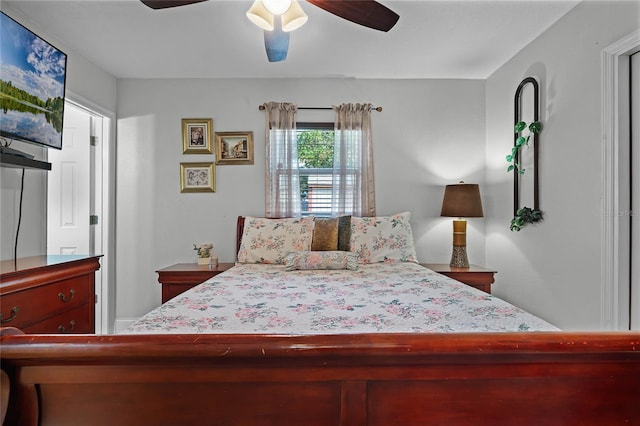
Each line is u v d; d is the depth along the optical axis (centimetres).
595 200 197
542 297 243
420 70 302
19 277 150
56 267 171
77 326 189
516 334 71
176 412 72
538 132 245
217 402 72
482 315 131
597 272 196
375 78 320
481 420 72
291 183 312
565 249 221
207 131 319
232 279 206
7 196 204
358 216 313
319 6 165
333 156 320
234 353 67
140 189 317
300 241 278
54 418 71
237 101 319
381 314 133
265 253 275
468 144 324
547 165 238
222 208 320
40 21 222
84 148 298
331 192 322
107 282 306
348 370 71
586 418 72
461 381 73
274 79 319
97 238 306
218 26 229
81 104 272
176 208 319
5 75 174
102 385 72
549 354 70
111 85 309
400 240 286
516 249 275
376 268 247
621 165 184
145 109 318
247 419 72
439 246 324
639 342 69
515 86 274
